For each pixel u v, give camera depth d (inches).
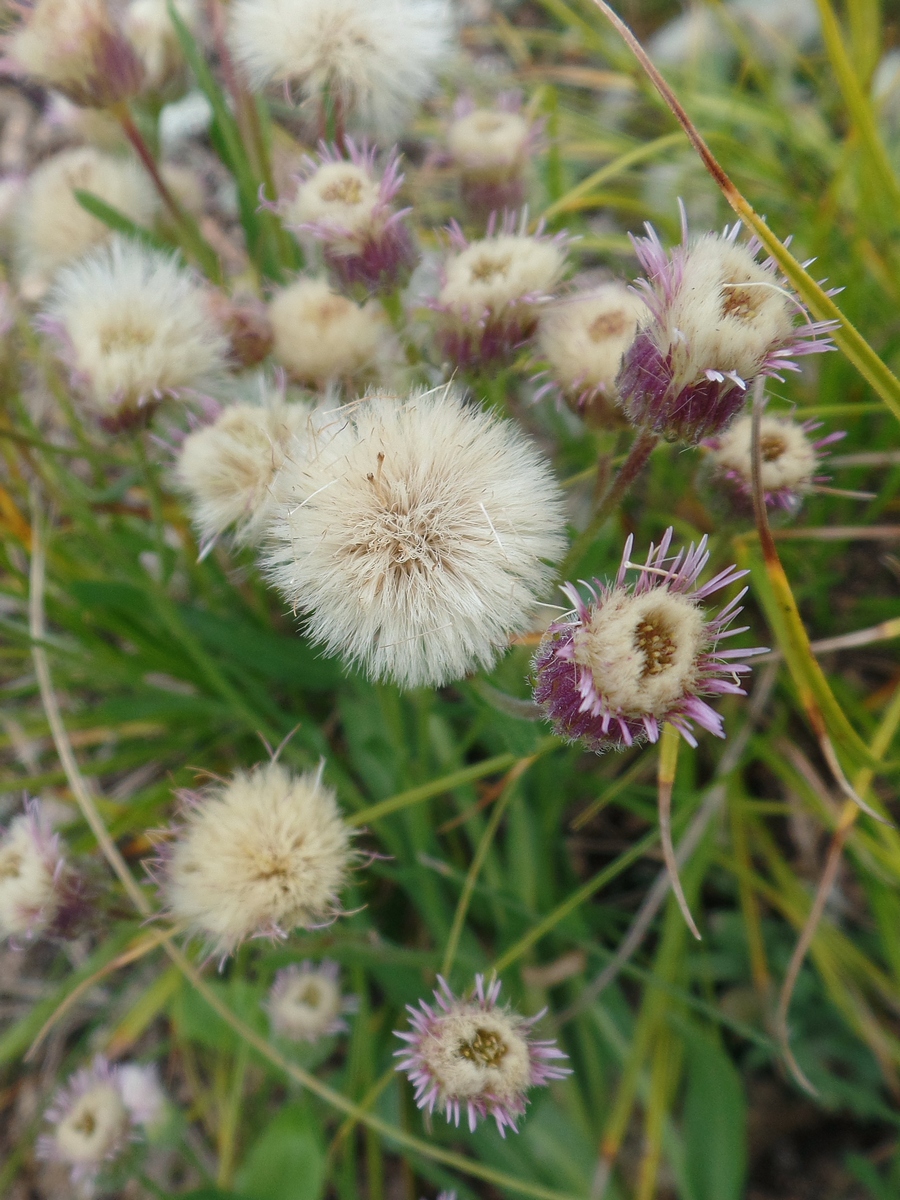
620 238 5.7
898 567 4.0
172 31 4.1
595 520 2.7
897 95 6.0
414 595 2.2
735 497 3.2
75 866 3.0
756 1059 4.2
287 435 2.8
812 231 4.9
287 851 2.5
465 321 2.9
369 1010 4.2
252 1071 4.5
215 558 4.5
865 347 2.5
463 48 7.1
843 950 4.2
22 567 5.3
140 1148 3.4
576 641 2.1
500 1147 3.8
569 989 4.2
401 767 3.6
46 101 7.1
